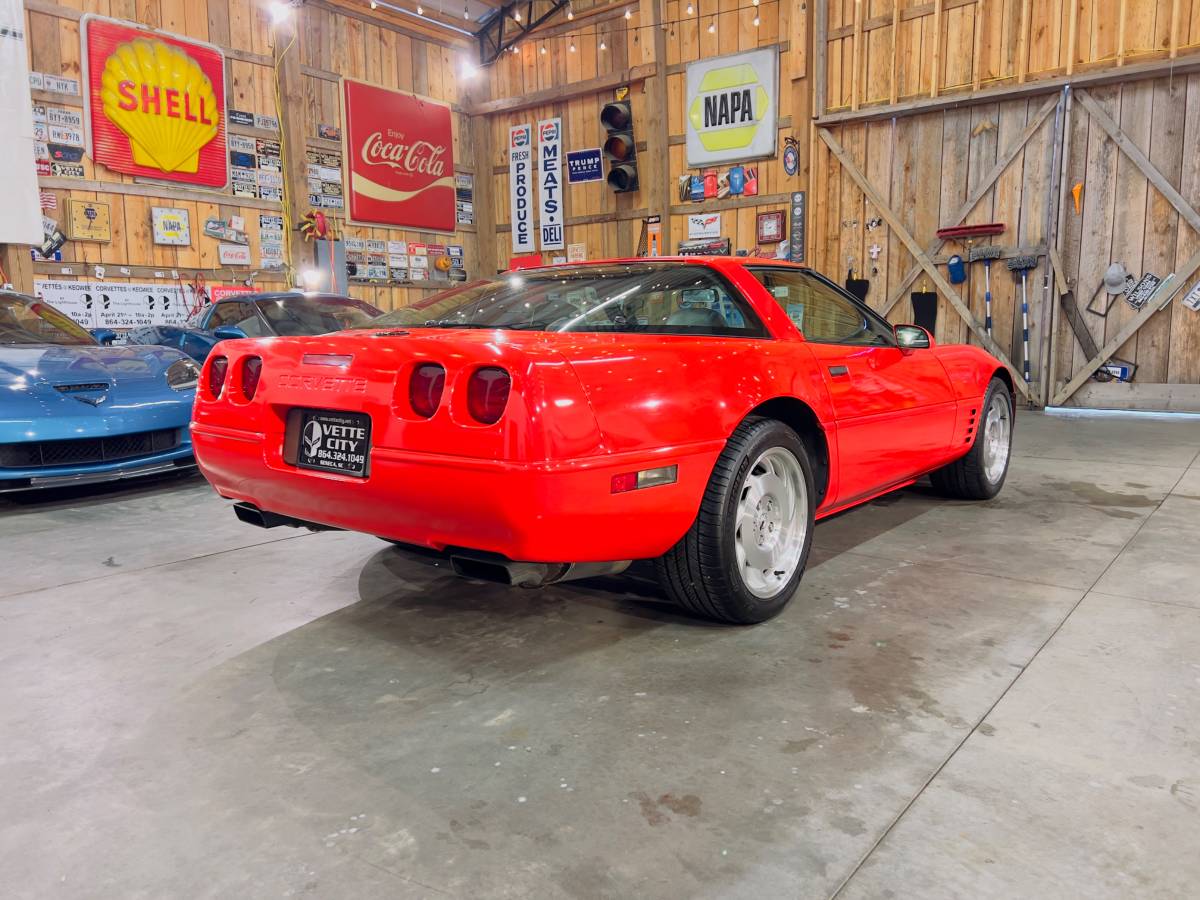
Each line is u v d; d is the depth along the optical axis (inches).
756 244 341.1
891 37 293.7
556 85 390.9
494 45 407.8
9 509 146.9
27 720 67.1
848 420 96.8
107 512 144.1
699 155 352.2
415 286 398.9
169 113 300.0
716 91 343.3
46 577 106.0
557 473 64.4
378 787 56.4
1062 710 65.2
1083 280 271.0
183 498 156.3
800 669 74.2
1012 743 60.3
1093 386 271.6
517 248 420.2
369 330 88.6
